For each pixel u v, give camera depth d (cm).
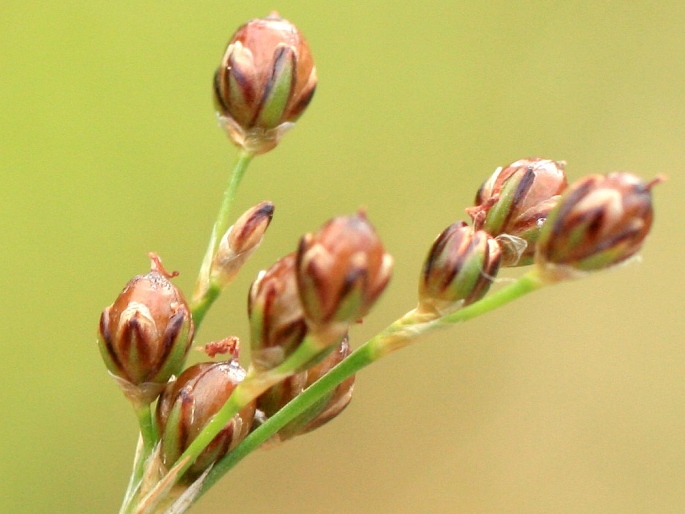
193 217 11
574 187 6
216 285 7
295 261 6
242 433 7
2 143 11
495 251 6
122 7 11
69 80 11
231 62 7
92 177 11
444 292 6
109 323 7
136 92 11
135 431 10
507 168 7
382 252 6
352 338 11
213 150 11
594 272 6
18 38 11
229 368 7
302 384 7
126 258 11
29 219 11
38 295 10
